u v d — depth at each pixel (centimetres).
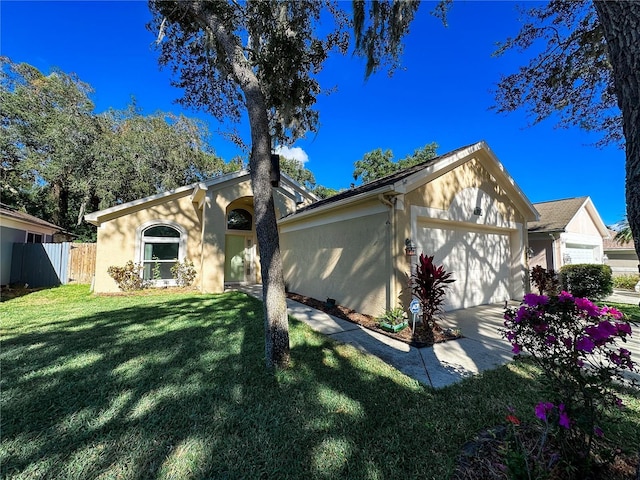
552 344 206
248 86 420
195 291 1113
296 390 317
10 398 295
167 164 2092
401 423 257
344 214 766
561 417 175
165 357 409
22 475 197
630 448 205
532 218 921
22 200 2000
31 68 1777
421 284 562
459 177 734
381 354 436
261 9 491
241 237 1457
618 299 989
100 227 1098
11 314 685
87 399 295
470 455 214
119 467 205
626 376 353
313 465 209
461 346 473
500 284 868
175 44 590
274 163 507
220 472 202
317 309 776
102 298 931
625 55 179
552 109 674
